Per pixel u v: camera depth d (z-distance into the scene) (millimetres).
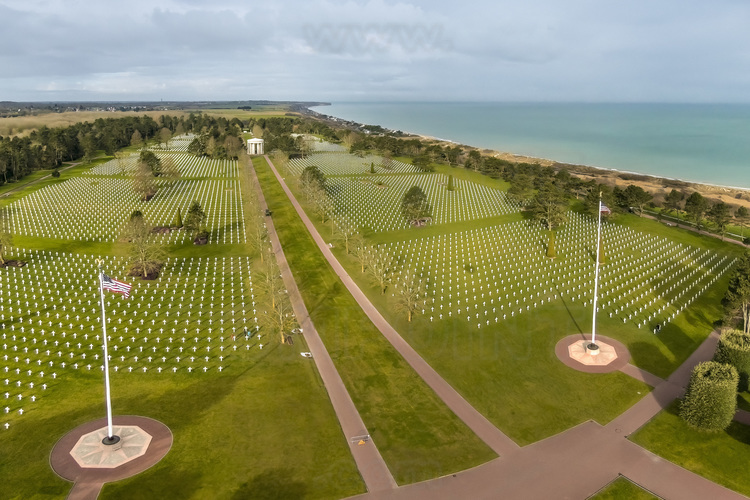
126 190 188375
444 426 58625
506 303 94000
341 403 63000
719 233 139875
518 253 122938
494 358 74000
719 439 56750
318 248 124500
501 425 58938
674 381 68125
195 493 47906
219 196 180875
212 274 107438
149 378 68062
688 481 50375
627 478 50688
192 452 53531
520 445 55469
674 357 74562
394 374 69688
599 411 61562
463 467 51906
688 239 135500
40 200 172500
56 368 70000
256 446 54719
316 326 83688
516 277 107312
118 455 52531
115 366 70750
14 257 116500
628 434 57375
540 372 70250
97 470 50562
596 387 66562
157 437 55781
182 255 119250
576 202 175750
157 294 96688
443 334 81562
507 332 82375
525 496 48125
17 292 96438
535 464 52438
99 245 126125
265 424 58531
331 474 50719
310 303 92500
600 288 101000
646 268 112875
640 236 137250
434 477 50469
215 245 126438
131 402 62375
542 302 94438
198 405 62000
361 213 159500
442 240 133250
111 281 52406
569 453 54188
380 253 121438
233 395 64250
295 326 83250
